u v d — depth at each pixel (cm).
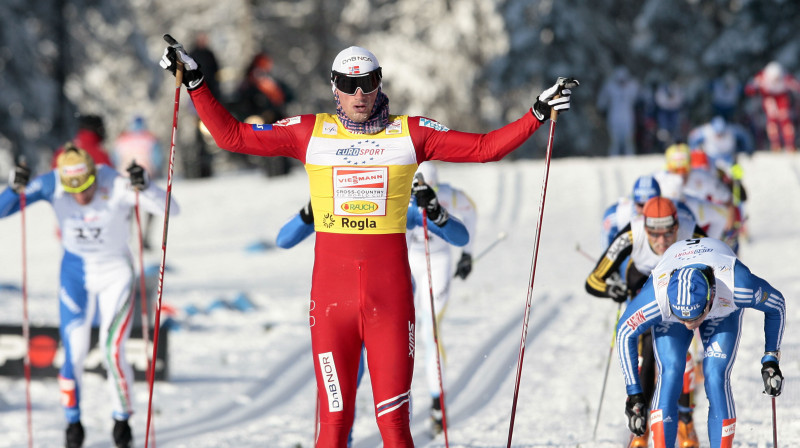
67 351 1964
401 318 1390
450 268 2106
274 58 10688
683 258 1504
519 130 1374
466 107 10156
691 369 1747
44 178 2009
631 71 9862
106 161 2991
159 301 1472
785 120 6681
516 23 9475
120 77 10500
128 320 1995
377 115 1400
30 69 7844
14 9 7838
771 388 1447
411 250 2092
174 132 1434
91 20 8631
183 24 10581
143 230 5200
